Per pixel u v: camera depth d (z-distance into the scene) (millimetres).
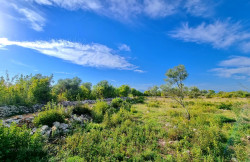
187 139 5188
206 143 4453
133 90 35094
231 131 5789
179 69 9406
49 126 5543
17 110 7828
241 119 6766
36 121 5441
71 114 7637
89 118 8180
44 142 4277
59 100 12367
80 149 3936
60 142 4496
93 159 3684
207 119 7793
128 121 7281
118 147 4523
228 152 4117
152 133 5766
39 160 3309
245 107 8148
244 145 4547
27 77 11203
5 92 8539
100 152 3963
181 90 9453
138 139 5137
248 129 5691
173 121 7809
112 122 7105
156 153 4164
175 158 3906
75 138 4652
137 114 10078
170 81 9742
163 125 7258
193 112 9797
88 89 20578
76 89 17375
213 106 13156
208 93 31094
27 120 5562
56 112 6145
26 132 3859
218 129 5977
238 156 3750
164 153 4324
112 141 4887
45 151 3756
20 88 9922
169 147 4715
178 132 5680
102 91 21906
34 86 10109
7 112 7168
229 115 9219
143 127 6598
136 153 4188
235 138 5031
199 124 6969
